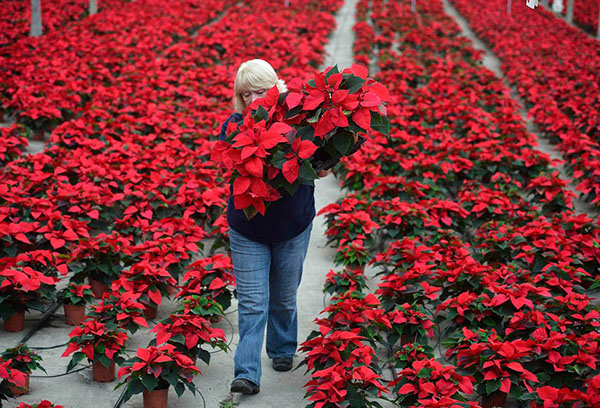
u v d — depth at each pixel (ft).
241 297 14.28
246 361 14.17
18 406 13.25
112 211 24.12
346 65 59.31
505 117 37.45
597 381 12.62
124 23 66.69
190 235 21.65
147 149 30.09
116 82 45.62
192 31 73.61
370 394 13.34
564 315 16.72
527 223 23.57
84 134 32.81
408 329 16.40
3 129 31.76
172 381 13.52
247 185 12.03
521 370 13.53
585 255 20.44
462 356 14.48
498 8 97.50
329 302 20.13
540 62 58.65
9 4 75.41
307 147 11.98
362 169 27.68
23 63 48.03
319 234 25.96
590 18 89.97
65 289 18.17
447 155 30.78
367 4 93.15
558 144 36.91
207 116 37.35
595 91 46.47
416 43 67.10
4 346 17.08
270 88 13.30
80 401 14.82
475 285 17.85
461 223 24.34
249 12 82.12
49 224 20.54
